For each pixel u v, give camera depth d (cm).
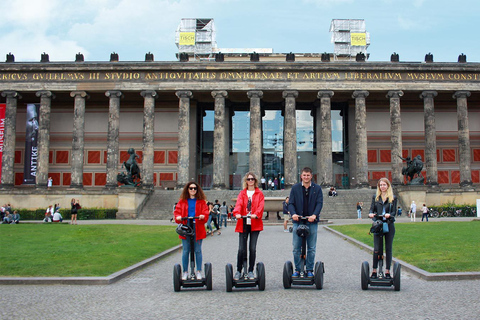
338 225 4519
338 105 8762
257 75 7531
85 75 7556
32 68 7500
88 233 3453
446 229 3588
